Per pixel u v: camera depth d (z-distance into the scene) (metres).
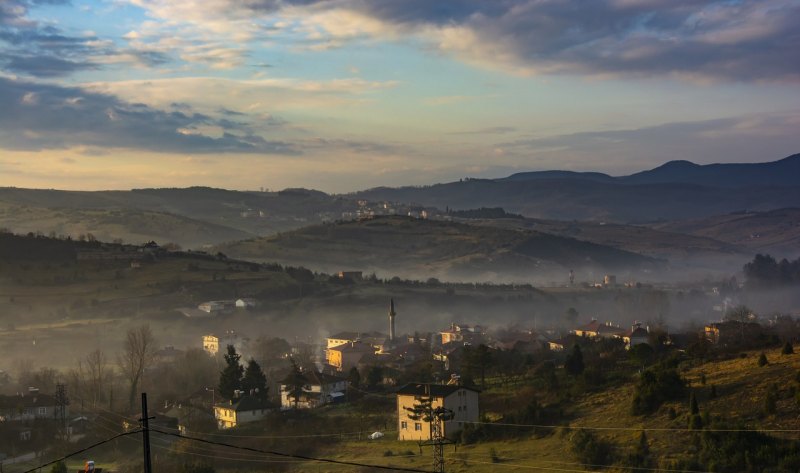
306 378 175.50
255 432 144.88
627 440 105.50
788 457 87.38
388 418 149.62
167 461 128.00
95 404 176.12
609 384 136.38
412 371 195.12
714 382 120.31
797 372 112.50
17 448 140.75
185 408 166.88
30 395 168.38
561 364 178.88
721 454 92.06
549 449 109.44
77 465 129.00
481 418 128.50
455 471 104.62
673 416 109.06
